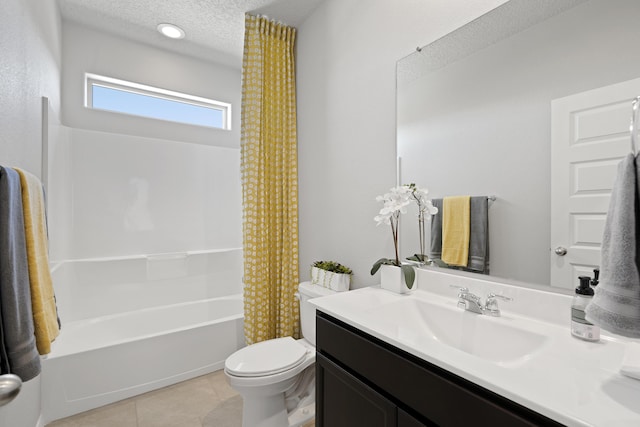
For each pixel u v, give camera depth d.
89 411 1.79
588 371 0.70
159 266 2.71
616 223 0.63
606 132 0.89
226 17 2.30
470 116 1.25
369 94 1.73
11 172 0.92
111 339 2.37
